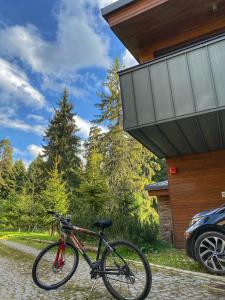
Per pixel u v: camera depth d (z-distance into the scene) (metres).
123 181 19.41
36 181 27.66
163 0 7.10
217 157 8.06
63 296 3.60
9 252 9.26
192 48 6.17
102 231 3.88
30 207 24.12
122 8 7.62
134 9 7.51
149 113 6.48
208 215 4.88
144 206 19.22
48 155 28.45
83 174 16.36
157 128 6.58
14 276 5.08
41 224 18.77
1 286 4.29
